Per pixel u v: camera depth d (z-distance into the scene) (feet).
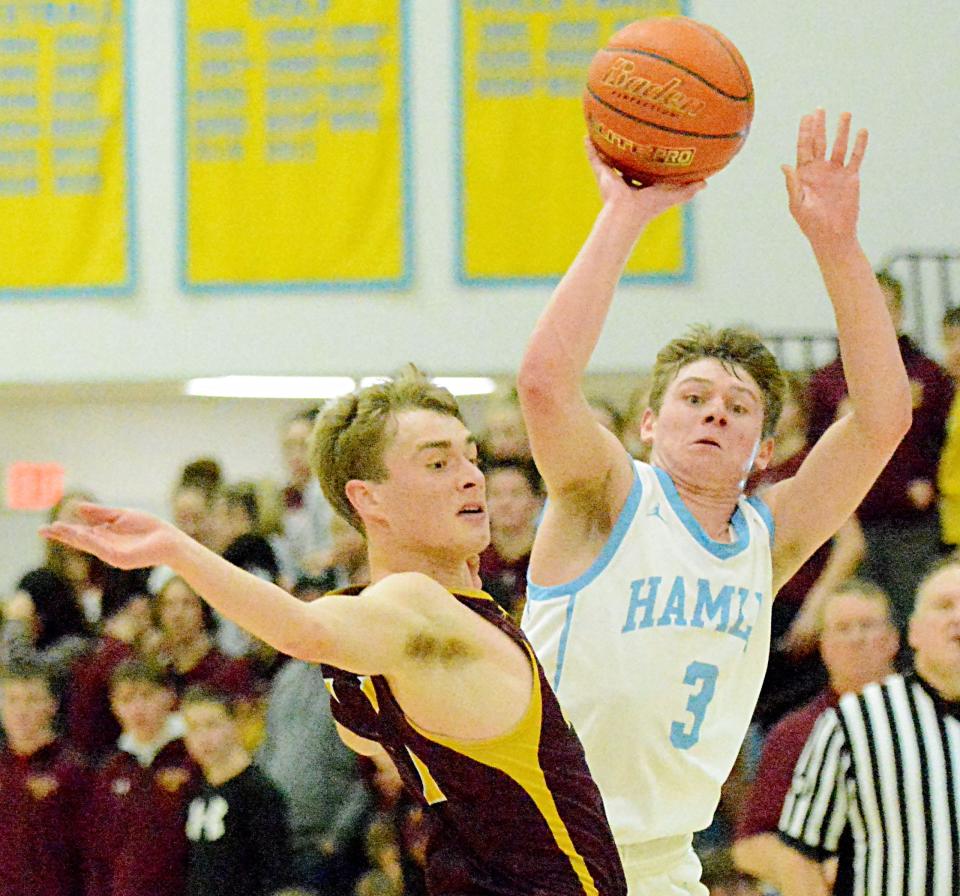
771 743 42.52
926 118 81.10
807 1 81.51
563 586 28.84
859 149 29.89
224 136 82.69
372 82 82.12
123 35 83.15
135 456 94.58
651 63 28.66
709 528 29.91
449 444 25.79
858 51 81.41
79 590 71.56
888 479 63.00
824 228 29.81
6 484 94.79
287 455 74.02
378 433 25.77
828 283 30.25
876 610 44.65
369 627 22.76
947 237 80.79
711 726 29.19
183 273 82.64
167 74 83.15
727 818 50.80
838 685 44.09
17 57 83.51
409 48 82.12
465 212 81.61
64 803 59.26
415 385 26.45
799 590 60.80
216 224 82.53
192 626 63.82
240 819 53.83
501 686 24.14
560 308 27.40
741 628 29.35
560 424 27.40
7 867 59.26
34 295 83.15
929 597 35.94
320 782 54.24
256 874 53.57
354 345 82.02
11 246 83.20
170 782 57.16
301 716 55.47
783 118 81.35
